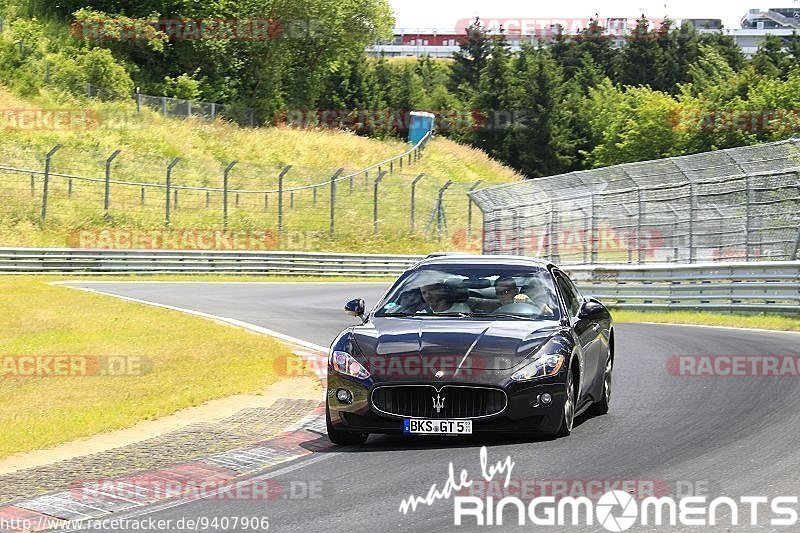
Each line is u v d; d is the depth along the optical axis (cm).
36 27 13988
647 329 4272
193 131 12988
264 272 8906
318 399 2538
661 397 2403
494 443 1888
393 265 9550
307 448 1927
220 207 10225
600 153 16938
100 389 2894
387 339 1908
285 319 4741
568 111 18788
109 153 10944
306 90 17950
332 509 1458
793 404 2227
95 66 13625
